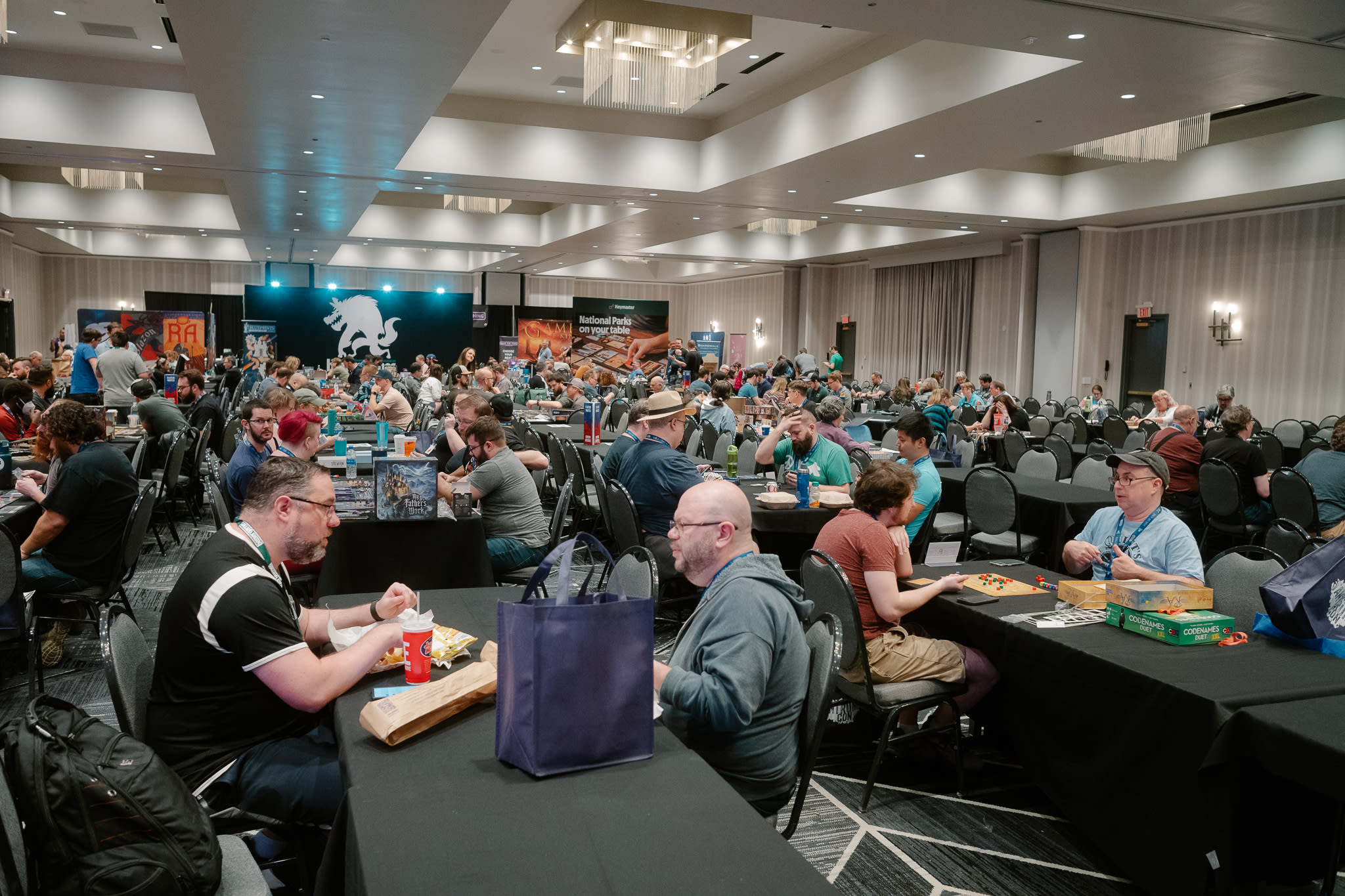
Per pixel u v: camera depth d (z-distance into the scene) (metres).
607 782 1.56
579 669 1.58
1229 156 11.04
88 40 8.77
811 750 1.99
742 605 1.86
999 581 3.22
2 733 1.48
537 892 1.22
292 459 2.18
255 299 16.19
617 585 2.79
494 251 19.00
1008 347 16.20
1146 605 2.67
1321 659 2.41
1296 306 11.88
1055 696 2.61
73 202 15.70
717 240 19.56
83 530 3.82
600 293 27.06
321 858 2.09
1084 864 2.58
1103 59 6.15
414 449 4.53
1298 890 2.22
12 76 8.98
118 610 2.12
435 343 17.11
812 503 4.62
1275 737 1.96
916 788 3.05
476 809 1.45
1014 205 13.13
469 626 2.44
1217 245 12.86
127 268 21.91
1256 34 5.61
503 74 9.64
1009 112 7.51
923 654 2.89
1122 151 9.02
